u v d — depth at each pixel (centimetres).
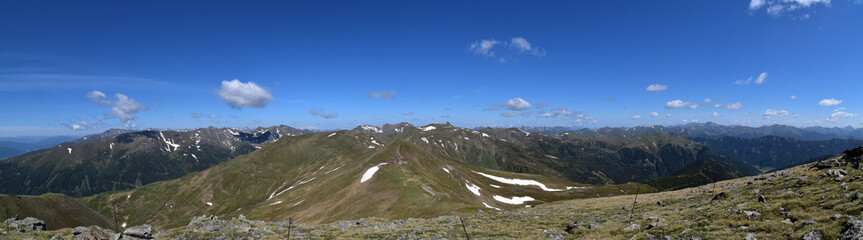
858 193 2792
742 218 3084
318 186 15850
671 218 3784
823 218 2520
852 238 1978
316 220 9406
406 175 11688
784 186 4569
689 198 5669
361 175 12900
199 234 3897
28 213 17225
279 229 4428
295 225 4812
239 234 3953
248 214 12975
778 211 3059
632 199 7031
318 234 4238
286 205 13075
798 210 2909
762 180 6034
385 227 4988
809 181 4381
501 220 5322
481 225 4878
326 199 11394
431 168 15450
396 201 9225
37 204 18112
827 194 3200
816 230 2330
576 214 5469
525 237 3862
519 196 14225
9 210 16500
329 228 4722
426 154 17450
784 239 2403
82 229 3491
